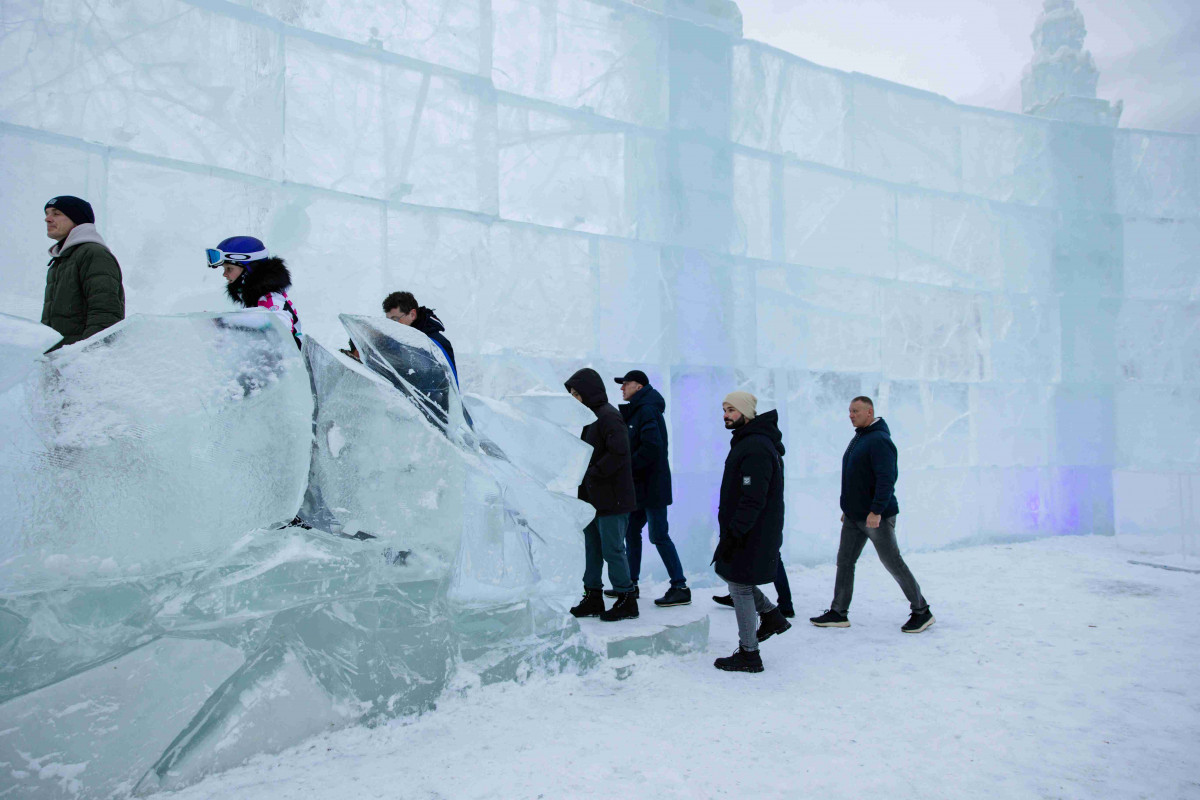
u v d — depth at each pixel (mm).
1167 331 9891
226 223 4453
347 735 2973
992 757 2896
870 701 3547
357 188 5039
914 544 8227
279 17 4809
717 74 7125
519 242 5840
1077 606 5625
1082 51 10477
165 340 2730
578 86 6371
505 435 4320
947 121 8852
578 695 3572
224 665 2807
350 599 3158
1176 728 3203
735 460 4059
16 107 3852
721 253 7023
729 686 3754
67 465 2498
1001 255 9117
